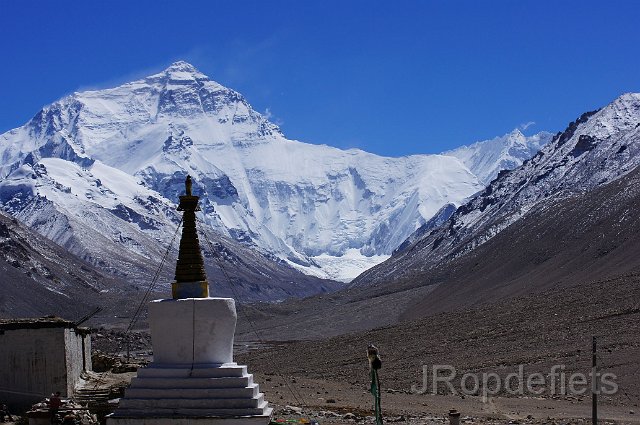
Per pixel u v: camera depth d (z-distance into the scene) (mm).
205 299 30953
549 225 175250
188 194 32531
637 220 147625
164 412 30062
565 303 101562
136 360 74062
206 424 29969
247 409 30172
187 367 30609
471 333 95938
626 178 181625
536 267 157250
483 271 171125
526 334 89250
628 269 121250
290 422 36969
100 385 52625
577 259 145500
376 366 28609
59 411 43250
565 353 76438
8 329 48594
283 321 197500
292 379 78312
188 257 31875
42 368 48375
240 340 164125
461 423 49719
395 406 58375
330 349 104625
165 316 30859
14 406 48156
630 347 75062
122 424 30062
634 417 53000
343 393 66938
